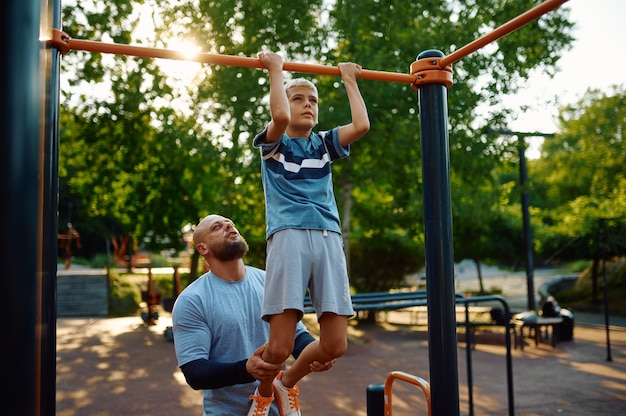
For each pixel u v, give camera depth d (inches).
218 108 457.1
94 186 589.6
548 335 522.9
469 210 511.5
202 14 440.1
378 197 609.0
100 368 394.0
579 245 816.9
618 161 730.8
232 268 111.0
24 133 42.1
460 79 455.2
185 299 105.3
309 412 270.8
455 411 94.8
